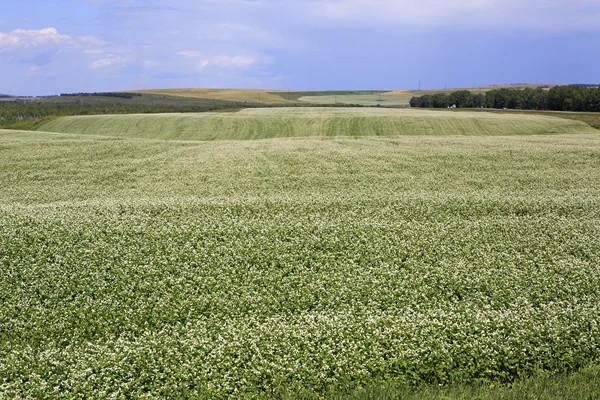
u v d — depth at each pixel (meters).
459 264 19.97
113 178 40.31
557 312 15.49
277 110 105.69
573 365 12.83
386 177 39.47
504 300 16.94
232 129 76.44
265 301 17.33
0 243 21.95
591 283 17.97
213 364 13.16
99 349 14.16
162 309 16.92
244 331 14.82
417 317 15.58
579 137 60.50
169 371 12.85
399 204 29.48
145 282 18.64
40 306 17.27
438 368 12.84
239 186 37.31
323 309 16.88
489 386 12.04
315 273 19.55
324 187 36.62
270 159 46.34
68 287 18.50
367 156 47.25
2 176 40.59
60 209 28.22
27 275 19.31
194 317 16.48
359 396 11.56
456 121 79.00
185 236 23.47
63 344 15.21
